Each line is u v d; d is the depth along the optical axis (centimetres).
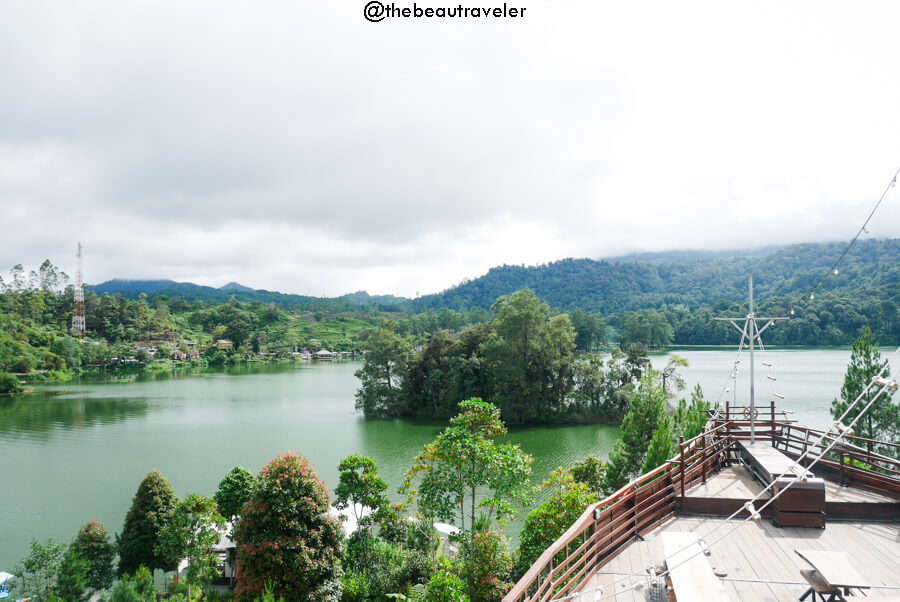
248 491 2558
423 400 7600
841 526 1079
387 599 2033
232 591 2481
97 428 6700
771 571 892
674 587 711
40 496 4050
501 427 2061
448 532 2702
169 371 16062
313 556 1770
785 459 1254
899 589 813
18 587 2445
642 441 2667
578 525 840
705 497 1160
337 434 6197
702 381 8794
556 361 6775
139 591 1992
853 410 2530
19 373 12875
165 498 2606
